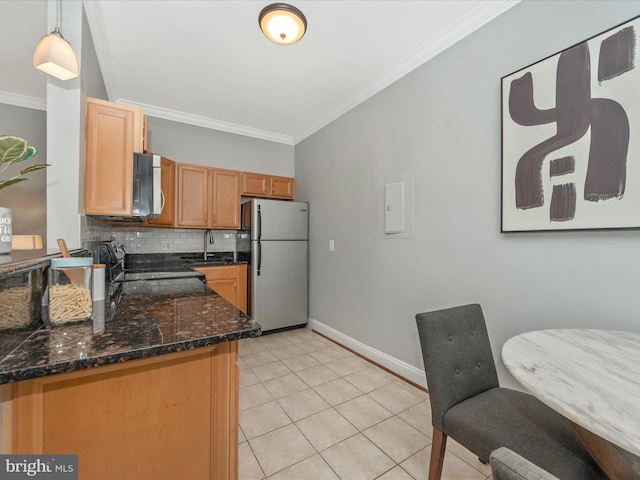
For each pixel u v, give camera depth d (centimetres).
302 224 373
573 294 142
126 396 84
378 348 263
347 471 142
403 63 233
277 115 340
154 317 110
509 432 101
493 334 176
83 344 82
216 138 371
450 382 121
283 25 170
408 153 235
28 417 72
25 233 293
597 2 134
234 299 341
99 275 132
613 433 59
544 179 149
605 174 128
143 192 193
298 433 169
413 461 149
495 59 175
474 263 187
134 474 85
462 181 194
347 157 307
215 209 353
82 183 167
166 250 356
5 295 75
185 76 258
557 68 144
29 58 238
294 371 247
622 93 123
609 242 131
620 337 113
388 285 254
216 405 97
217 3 177
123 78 262
